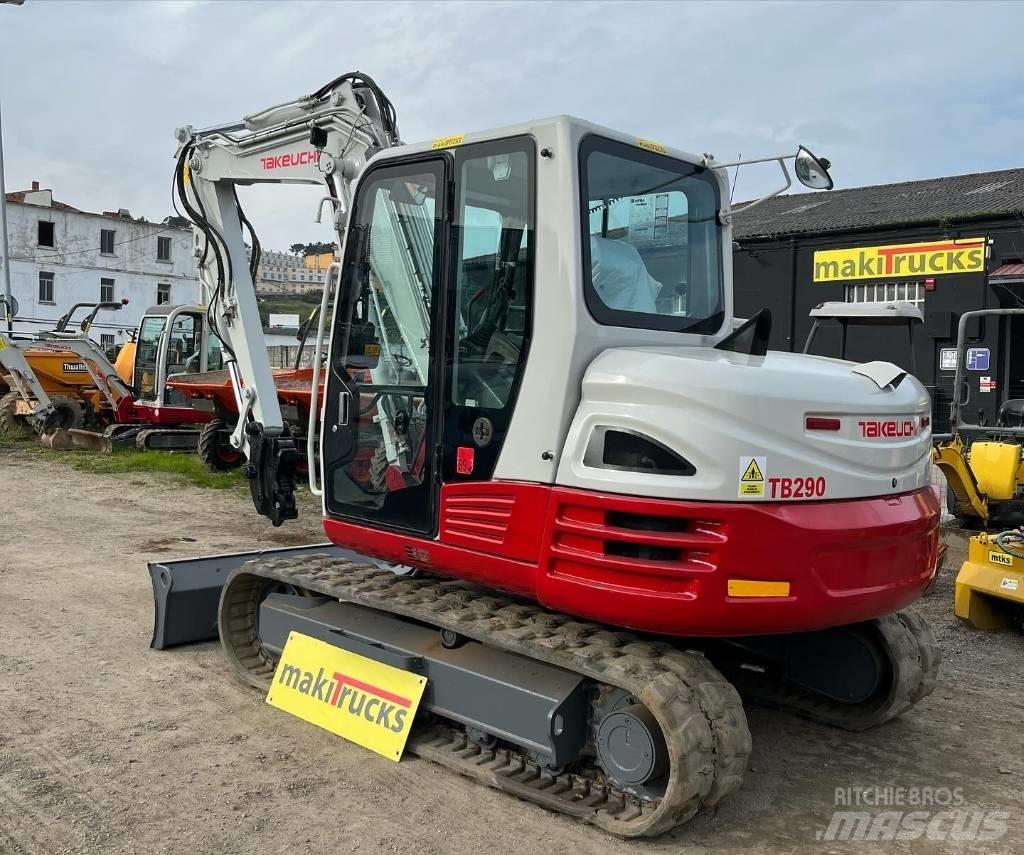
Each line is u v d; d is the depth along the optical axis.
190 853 3.29
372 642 4.26
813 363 3.91
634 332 3.73
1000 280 16.66
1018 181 19.19
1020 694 5.01
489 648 3.97
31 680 4.95
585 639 3.59
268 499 5.67
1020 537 5.94
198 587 5.52
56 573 7.27
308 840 3.38
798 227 19.58
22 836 3.38
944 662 5.54
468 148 3.85
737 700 3.38
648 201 3.90
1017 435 7.69
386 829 3.47
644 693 3.22
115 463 13.45
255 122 5.69
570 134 3.52
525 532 3.57
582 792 3.63
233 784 3.81
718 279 4.31
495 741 3.90
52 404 15.28
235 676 5.04
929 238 17.83
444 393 3.90
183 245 48.19
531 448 3.58
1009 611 6.18
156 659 5.32
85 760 4.02
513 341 3.66
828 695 4.48
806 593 3.30
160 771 3.92
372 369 4.29
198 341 15.19
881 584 3.54
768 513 3.23
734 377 3.30
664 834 3.48
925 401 4.00
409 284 4.12
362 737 4.16
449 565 3.90
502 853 3.31
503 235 3.72
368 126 5.00
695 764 3.19
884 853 3.38
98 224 44.97
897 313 6.21
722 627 3.24
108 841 3.36
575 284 3.49
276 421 5.77
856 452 3.51
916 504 3.74
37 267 43.09
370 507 4.27
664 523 3.28
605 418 3.40
